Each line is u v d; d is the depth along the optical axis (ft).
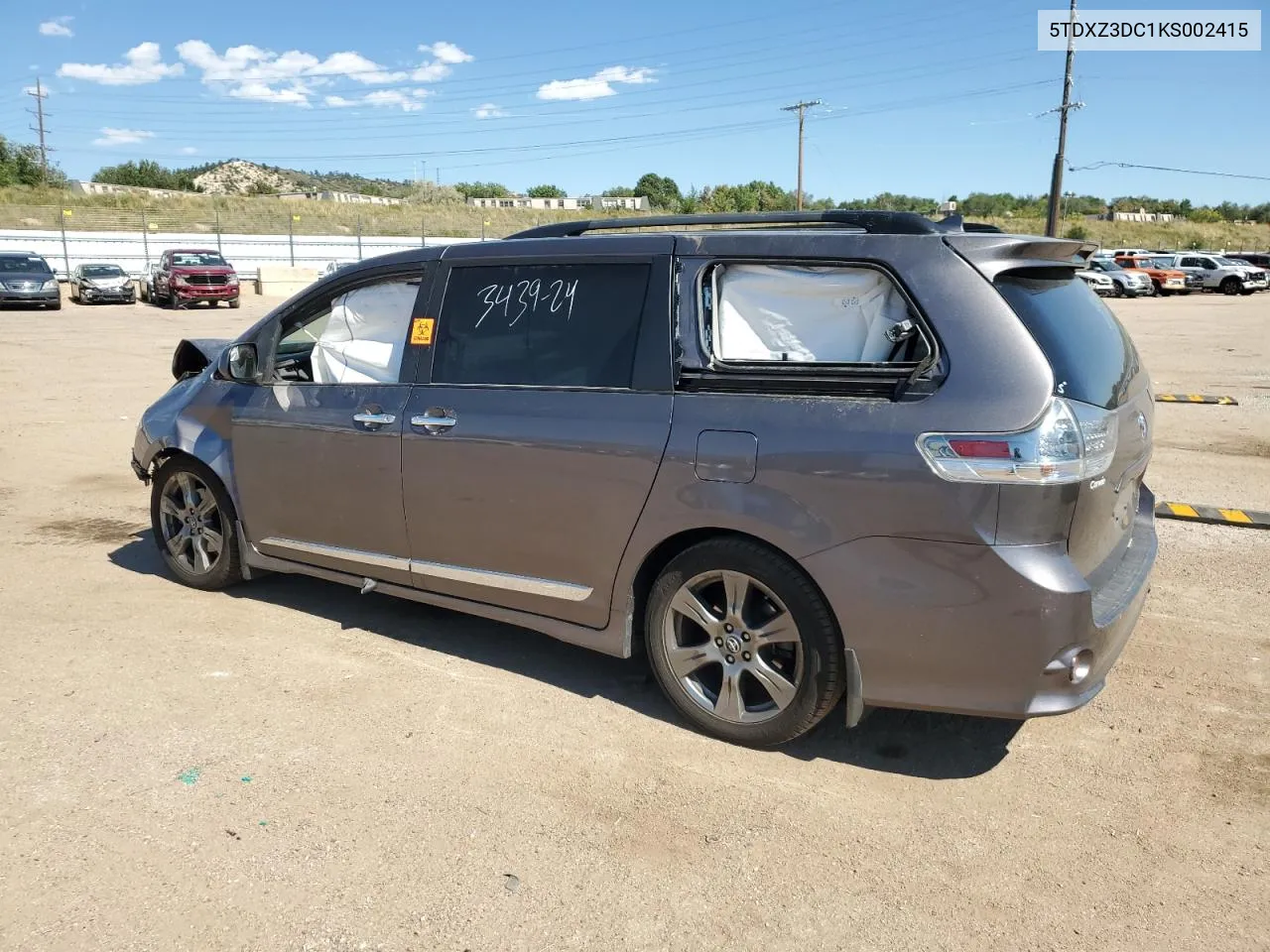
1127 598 11.02
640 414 11.84
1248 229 302.66
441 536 13.66
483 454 12.98
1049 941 8.56
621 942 8.51
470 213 216.33
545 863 9.58
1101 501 10.53
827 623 10.91
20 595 16.70
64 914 8.69
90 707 12.61
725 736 11.91
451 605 13.88
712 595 11.98
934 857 9.75
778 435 10.88
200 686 13.29
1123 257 140.36
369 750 11.66
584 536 12.35
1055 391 9.93
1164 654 14.56
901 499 10.21
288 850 9.69
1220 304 110.52
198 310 98.17
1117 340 12.23
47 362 51.70
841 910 8.95
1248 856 9.76
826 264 11.19
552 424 12.43
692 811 10.51
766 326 11.51
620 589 12.25
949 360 10.25
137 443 17.54
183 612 16.05
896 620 10.41
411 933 8.57
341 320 15.10
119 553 19.21
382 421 13.91
